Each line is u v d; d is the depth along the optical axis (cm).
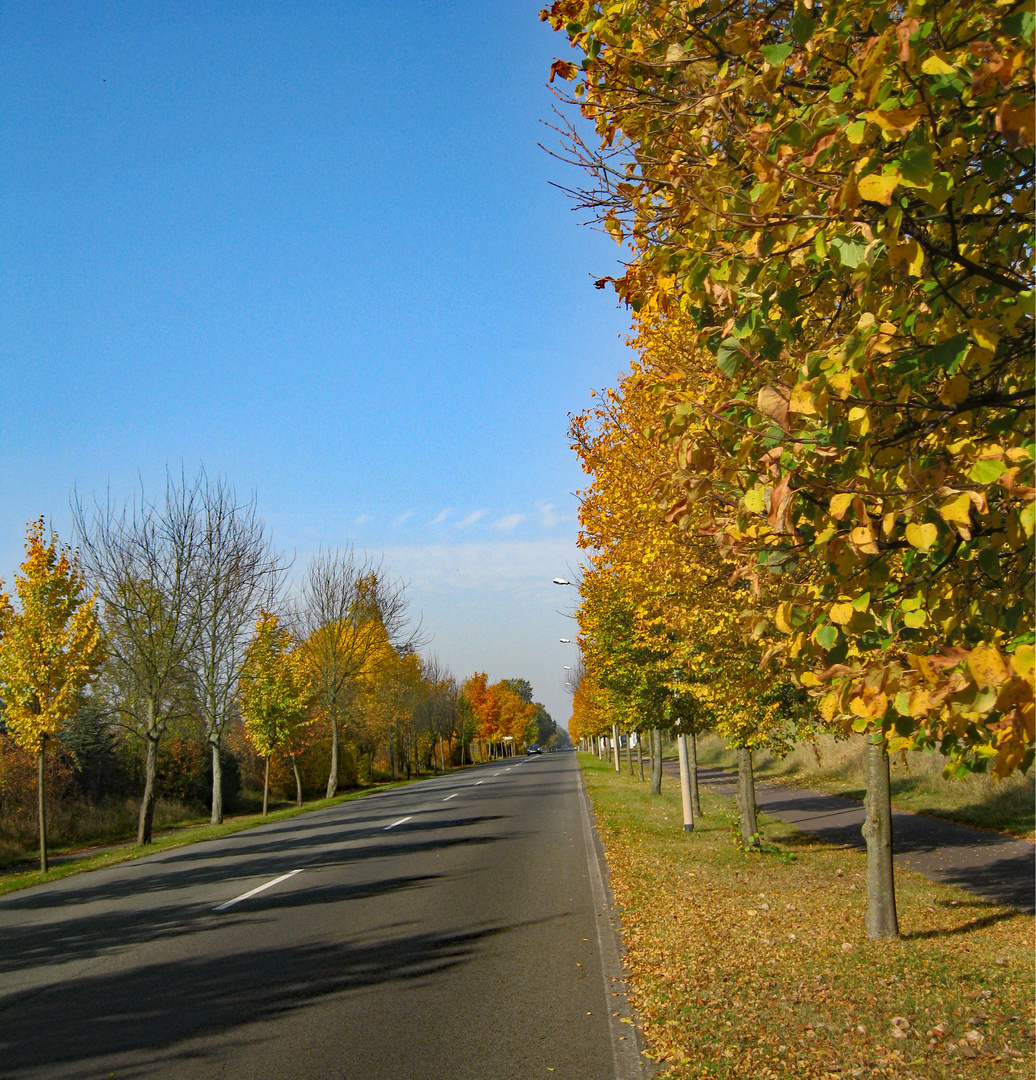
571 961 709
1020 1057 475
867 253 271
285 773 4628
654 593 1139
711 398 385
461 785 3881
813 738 1312
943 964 690
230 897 1104
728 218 323
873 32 309
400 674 5716
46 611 1809
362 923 895
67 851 2606
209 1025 584
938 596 305
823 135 277
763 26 355
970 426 301
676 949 736
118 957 803
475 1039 535
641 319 824
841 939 786
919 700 246
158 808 3475
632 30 391
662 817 2005
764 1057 478
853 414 270
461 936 817
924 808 1944
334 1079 481
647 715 1791
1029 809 1711
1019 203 288
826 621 291
